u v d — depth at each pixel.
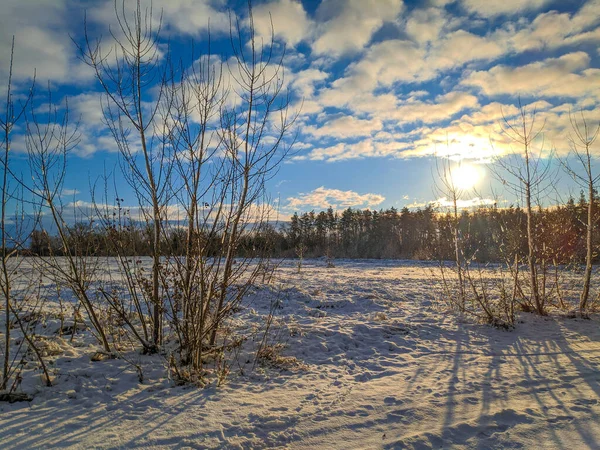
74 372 4.81
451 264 23.30
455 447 3.49
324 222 54.19
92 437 3.47
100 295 8.77
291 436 3.64
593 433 3.70
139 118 5.35
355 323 7.97
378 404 4.34
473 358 6.14
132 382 4.70
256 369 5.41
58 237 5.38
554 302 10.30
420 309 9.82
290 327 7.48
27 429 3.55
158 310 5.65
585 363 5.84
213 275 5.52
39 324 6.61
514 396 4.59
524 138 9.11
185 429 3.66
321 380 5.12
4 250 4.29
